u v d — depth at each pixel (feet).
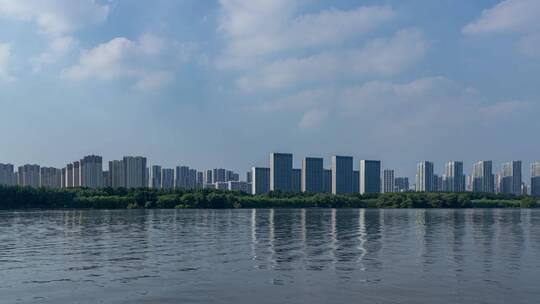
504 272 155.43
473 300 118.32
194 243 246.47
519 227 377.30
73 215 574.97
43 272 155.63
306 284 135.54
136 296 121.19
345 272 154.71
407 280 141.49
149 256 194.08
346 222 449.48
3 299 118.32
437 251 210.59
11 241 259.80
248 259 184.75
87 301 116.26
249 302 115.55
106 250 215.10
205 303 114.62
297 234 305.32
